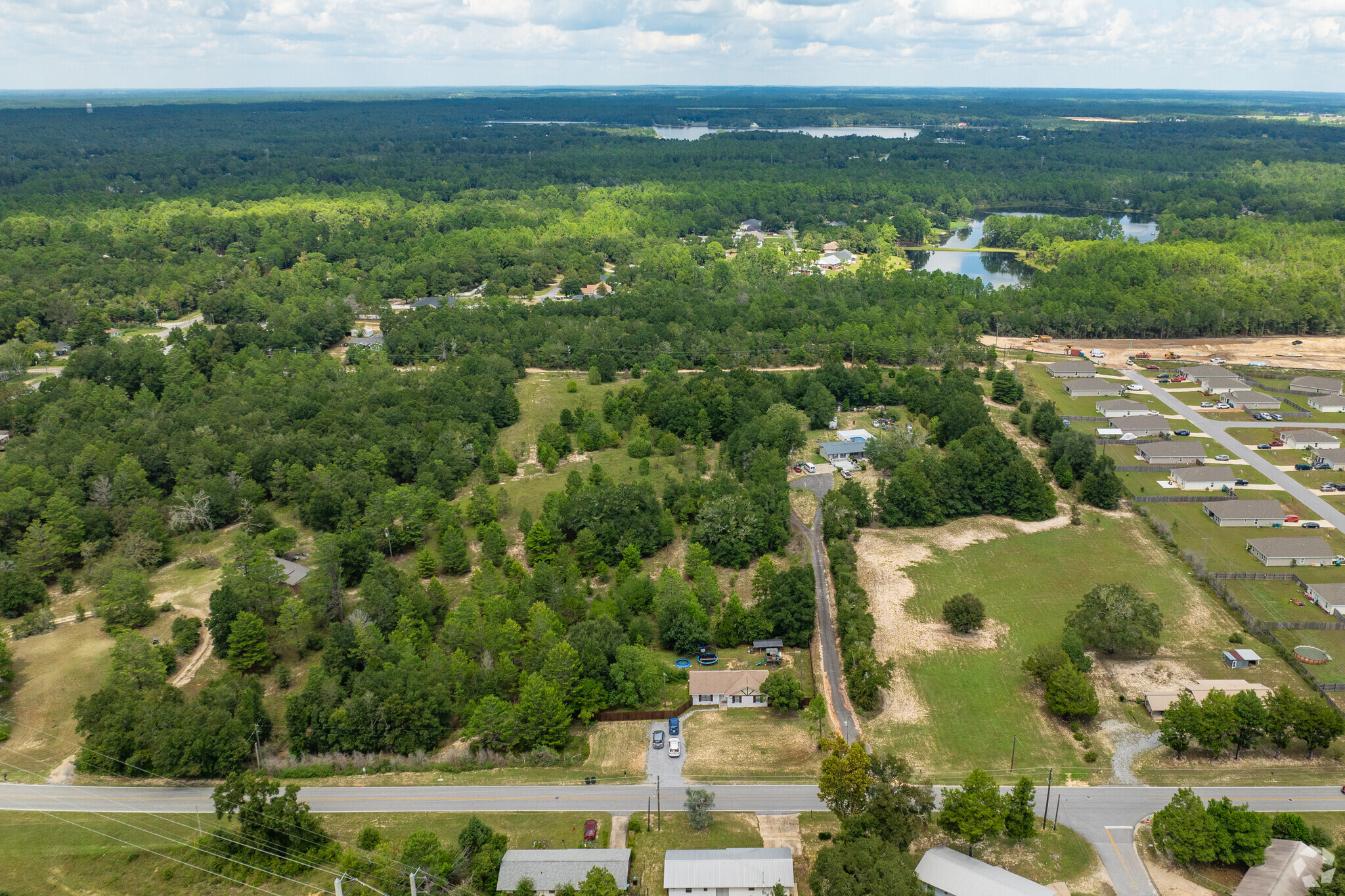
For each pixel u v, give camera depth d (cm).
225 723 13688
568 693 14762
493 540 19462
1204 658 16362
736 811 12669
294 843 11712
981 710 15000
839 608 17725
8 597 17462
